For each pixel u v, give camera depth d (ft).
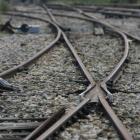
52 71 57.72
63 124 34.63
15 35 96.94
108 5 216.33
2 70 60.03
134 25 121.08
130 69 59.88
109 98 42.45
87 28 113.60
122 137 31.81
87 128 34.86
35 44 83.46
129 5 202.69
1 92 46.98
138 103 42.96
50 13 163.94
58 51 73.77
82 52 74.02
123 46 80.12
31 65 61.62
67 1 291.99
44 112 39.75
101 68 60.44
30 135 31.37
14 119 37.60
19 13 170.30
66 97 45.11
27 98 44.29
